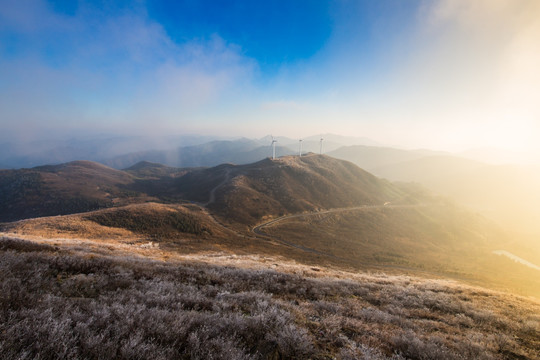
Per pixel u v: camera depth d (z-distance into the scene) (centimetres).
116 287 796
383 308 1120
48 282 702
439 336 777
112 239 5903
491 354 650
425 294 1499
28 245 1265
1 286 526
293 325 579
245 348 467
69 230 6144
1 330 365
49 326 389
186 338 465
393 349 614
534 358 685
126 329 438
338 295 1275
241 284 1206
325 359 492
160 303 662
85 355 364
